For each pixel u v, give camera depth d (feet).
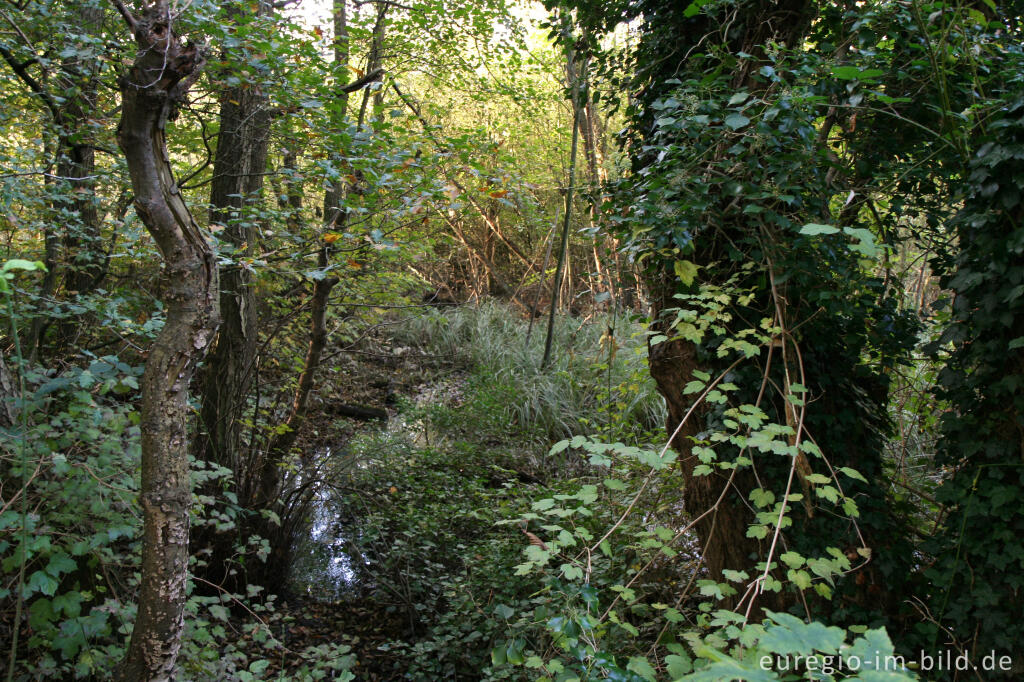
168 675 5.86
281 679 9.42
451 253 38.34
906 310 8.56
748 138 7.42
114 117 12.45
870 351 8.52
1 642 8.73
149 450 5.65
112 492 7.83
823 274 7.50
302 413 15.84
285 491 15.99
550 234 31.37
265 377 20.45
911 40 7.74
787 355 7.98
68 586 8.51
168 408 5.68
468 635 11.74
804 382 7.53
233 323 13.71
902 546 7.80
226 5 11.52
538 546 5.99
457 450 21.26
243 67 10.17
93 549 7.61
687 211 7.56
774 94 7.50
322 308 15.67
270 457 14.78
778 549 7.98
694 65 9.13
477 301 36.76
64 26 10.46
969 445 6.84
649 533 6.77
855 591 7.63
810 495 7.61
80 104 12.07
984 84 7.48
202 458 13.17
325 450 21.58
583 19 11.59
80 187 12.09
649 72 10.50
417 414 23.09
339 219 14.78
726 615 5.25
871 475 8.22
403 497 17.30
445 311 35.96
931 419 9.77
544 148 28.32
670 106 7.82
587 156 25.94
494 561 12.60
